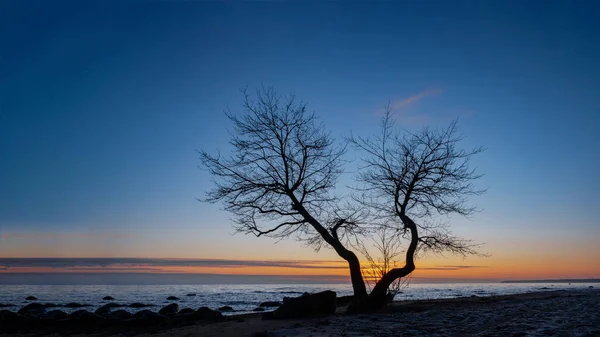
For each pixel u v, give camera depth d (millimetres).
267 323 19047
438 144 24609
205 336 16156
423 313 20594
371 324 16031
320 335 13312
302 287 129375
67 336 20891
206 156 25734
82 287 131125
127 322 24094
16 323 23641
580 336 12188
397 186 24266
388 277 23109
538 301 31859
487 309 23281
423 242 24297
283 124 25344
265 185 25156
